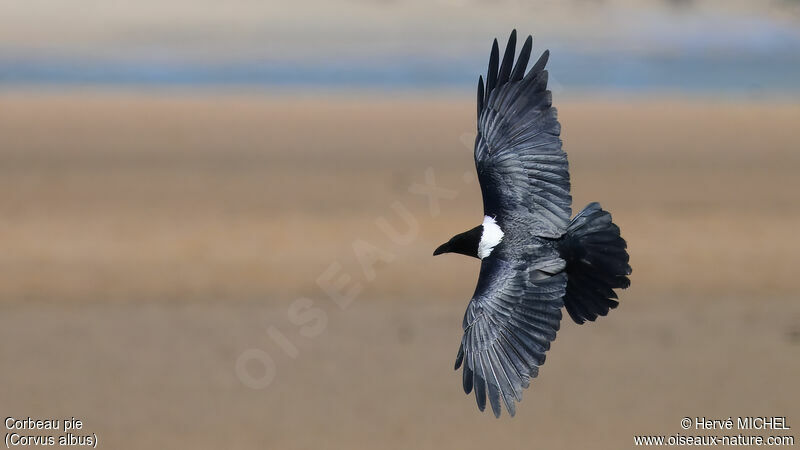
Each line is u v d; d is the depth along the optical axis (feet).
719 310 58.44
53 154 91.25
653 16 203.51
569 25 196.34
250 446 41.52
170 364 49.75
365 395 46.37
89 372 48.55
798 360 50.72
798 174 89.66
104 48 166.30
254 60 158.81
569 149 96.89
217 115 109.29
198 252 67.41
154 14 196.24
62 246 68.03
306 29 189.57
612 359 50.52
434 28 192.75
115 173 85.56
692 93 129.39
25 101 113.80
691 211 78.33
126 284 61.57
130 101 115.96
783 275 65.05
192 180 84.02
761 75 146.61
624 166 91.15
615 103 119.75
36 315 56.29
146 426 43.24
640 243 71.00
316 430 42.83
